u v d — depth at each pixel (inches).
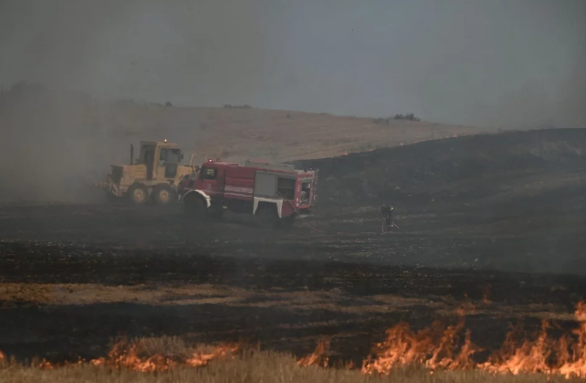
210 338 2206.0
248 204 5472.4
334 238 4926.2
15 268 3277.6
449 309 2810.0
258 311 2637.8
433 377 1609.3
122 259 3683.6
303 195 5556.1
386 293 3097.9
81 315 2460.6
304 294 3002.0
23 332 2214.6
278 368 1644.9
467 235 5073.8
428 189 6771.7
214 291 2977.4
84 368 1646.2
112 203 6269.7
